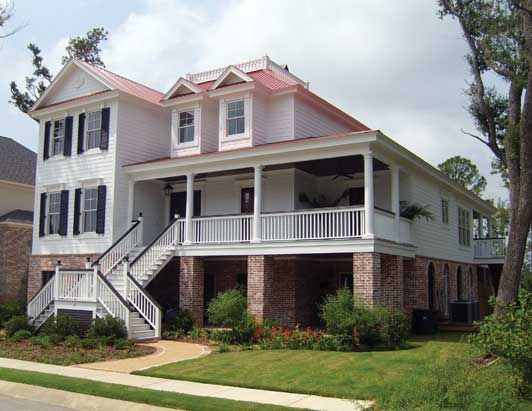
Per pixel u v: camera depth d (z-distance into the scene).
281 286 21.39
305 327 21.56
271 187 23.08
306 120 23.69
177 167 22.33
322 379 11.41
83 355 15.16
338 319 15.73
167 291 23.81
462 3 17.48
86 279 19.38
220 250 20.52
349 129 27.50
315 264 23.31
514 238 14.77
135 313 18.78
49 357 14.92
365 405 9.31
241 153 20.34
